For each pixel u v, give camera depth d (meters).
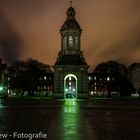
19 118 30.08
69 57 120.50
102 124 25.28
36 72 147.00
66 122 26.62
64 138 17.59
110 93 152.50
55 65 118.75
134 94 163.62
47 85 171.12
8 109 45.31
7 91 165.75
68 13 125.06
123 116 33.72
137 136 18.62
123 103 72.69
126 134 19.47
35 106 55.06
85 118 30.92
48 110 43.59
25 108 48.31
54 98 116.69
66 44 122.06
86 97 117.06
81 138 17.67
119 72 155.00
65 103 71.12
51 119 29.41
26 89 140.88
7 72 173.12
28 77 140.75
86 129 21.81
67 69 118.19
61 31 123.81
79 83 117.75
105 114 36.66
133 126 23.89
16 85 140.62
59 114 36.03
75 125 24.33
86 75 118.25
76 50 121.62
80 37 123.19
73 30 122.12
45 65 154.88
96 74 177.75
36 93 168.00
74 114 36.22
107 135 18.95
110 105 61.22
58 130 21.09
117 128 22.56
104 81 163.75
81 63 119.06
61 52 122.62
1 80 161.88
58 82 117.81
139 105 61.81
